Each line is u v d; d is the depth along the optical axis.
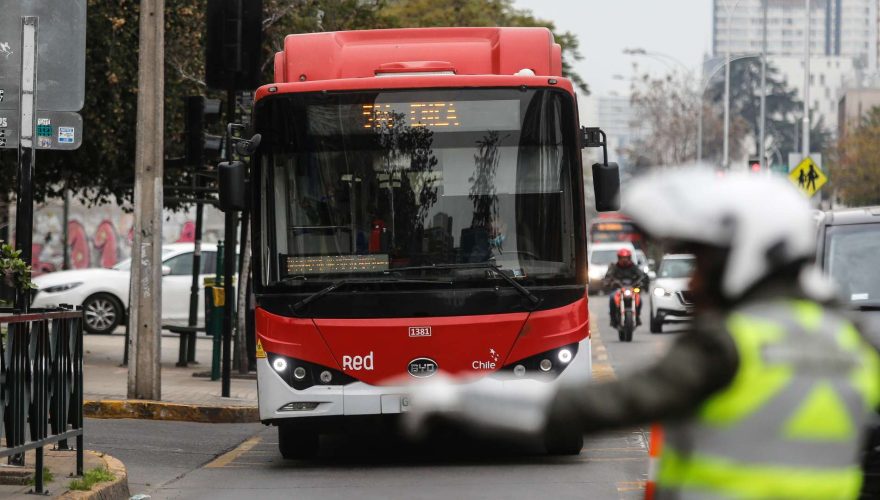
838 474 5.57
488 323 22.97
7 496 18.11
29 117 22.58
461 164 23.56
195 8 44.56
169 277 57.62
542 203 23.45
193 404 31.66
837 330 5.71
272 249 23.44
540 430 5.46
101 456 22.20
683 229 5.89
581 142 24.11
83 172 44.69
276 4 50.59
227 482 22.27
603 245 120.25
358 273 23.27
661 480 5.95
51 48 23.77
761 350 5.52
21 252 21.08
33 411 17.91
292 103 23.72
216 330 38.69
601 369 42.81
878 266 21.38
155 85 31.36
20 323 17.30
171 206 48.25
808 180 68.12
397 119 23.67
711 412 5.53
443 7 79.81
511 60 25.80
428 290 23.08
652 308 63.69
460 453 25.77
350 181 23.55
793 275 5.86
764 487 5.51
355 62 25.70
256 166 23.67
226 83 33.66
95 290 57.09
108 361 44.47
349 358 22.98
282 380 23.11
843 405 5.57
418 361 22.97
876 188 183.25
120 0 41.31
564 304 23.22
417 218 23.39
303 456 25.38
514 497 20.05
